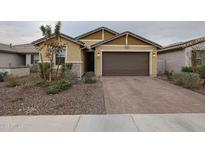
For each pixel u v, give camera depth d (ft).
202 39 68.64
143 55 73.36
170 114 25.77
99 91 41.75
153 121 23.09
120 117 24.63
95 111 27.40
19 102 32.12
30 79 53.93
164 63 89.04
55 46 50.67
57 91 38.58
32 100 33.24
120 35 72.18
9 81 51.47
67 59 67.46
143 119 23.82
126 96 37.40
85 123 22.56
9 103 31.76
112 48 72.64
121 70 73.41
